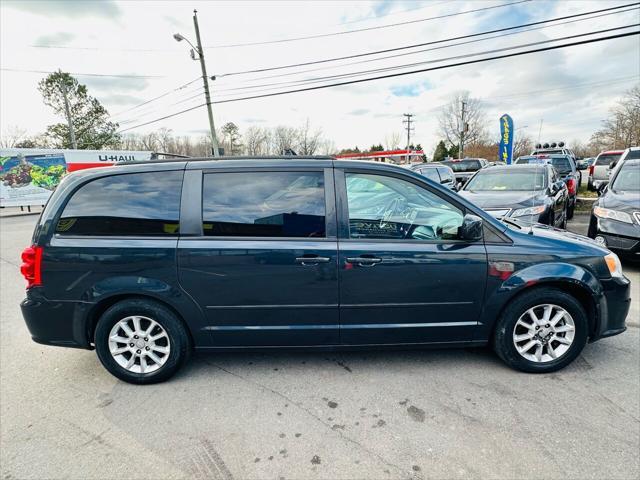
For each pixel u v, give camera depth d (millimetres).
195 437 2348
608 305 2881
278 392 2791
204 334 2883
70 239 2779
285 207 2797
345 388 2812
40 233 2809
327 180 2812
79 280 2777
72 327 2844
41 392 2881
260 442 2287
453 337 2936
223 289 2777
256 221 2781
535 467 2023
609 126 44969
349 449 2209
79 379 3061
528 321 2926
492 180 7609
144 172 2854
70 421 2531
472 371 2980
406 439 2271
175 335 2879
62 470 2104
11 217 17641
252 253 2729
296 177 2820
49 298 2809
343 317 2836
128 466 2125
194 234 2770
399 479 1985
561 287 2916
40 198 19375
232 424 2457
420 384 2828
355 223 2785
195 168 2840
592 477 1942
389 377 2936
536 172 7484
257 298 2789
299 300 2793
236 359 3291
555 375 2889
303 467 2088
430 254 2762
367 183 2834
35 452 2248
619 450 2119
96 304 2809
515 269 2799
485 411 2498
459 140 50125
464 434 2293
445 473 2010
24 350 3588
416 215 2838
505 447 2174
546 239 2904
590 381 2799
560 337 2920
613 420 2371
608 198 5781
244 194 2801
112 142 38375
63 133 35562
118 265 2750
